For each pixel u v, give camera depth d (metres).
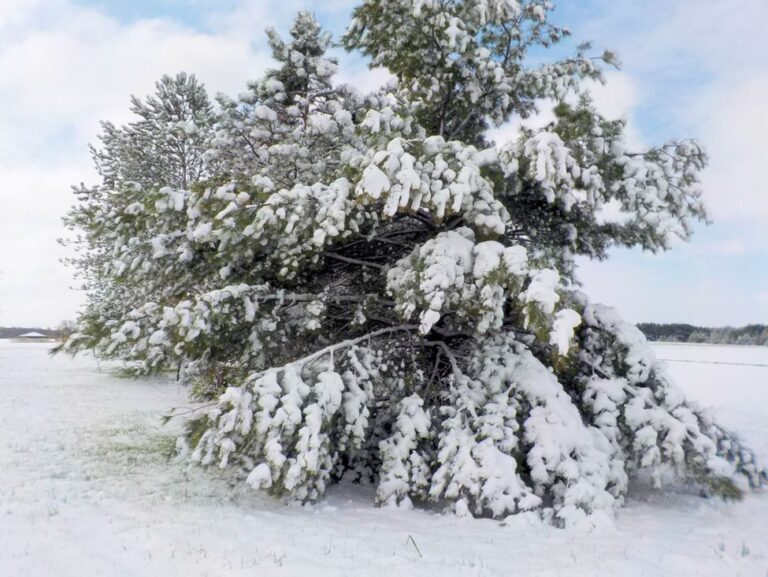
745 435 12.74
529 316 5.44
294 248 6.78
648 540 5.18
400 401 7.30
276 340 7.36
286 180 8.77
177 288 7.84
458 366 7.90
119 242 7.49
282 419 5.80
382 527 5.64
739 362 47.22
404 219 7.80
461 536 5.33
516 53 8.80
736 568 4.38
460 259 6.18
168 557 4.38
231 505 6.27
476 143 9.86
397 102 8.99
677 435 6.73
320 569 4.23
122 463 8.31
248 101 10.16
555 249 8.73
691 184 7.13
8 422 11.88
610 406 7.16
